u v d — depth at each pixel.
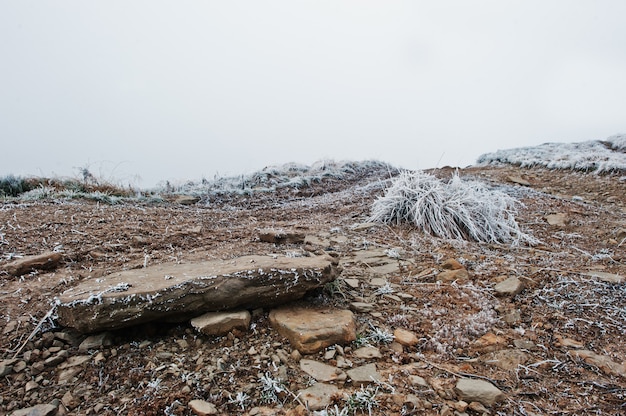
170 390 2.13
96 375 2.26
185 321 2.70
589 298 3.26
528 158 11.56
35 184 7.27
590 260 4.22
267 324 2.75
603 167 9.60
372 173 12.23
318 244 4.61
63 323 2.54
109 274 3.18
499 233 5.05
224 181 9.62
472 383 2.23
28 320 2.59
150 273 2.96
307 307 2.95
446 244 4.65
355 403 2.05
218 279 2.71
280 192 8.98
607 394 2.20
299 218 6.36
